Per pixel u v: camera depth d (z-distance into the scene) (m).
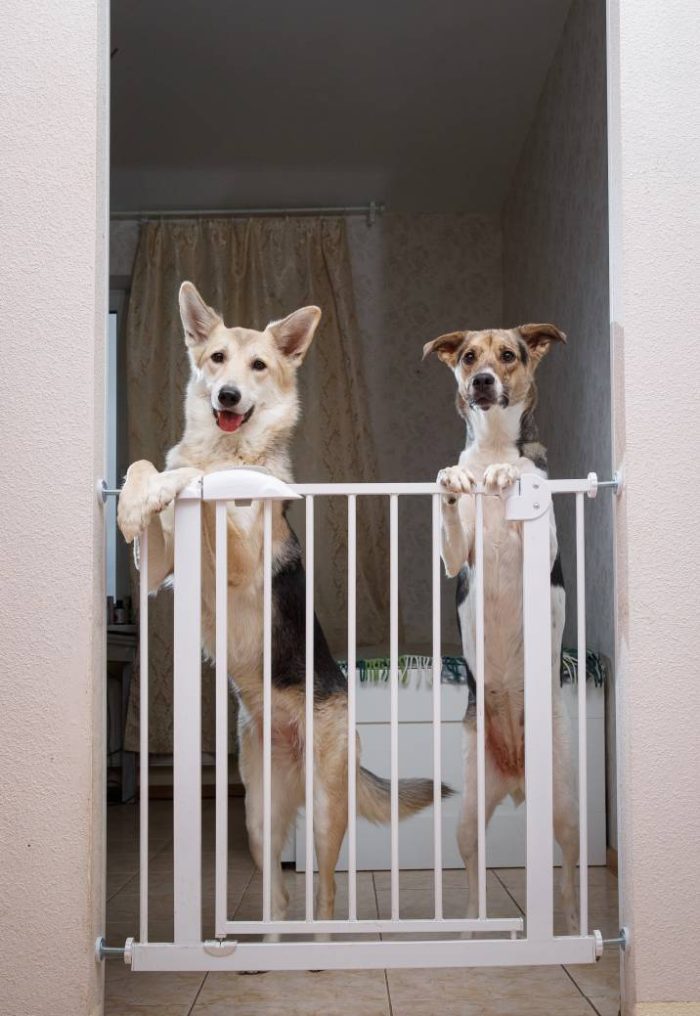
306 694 2.00
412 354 4.97
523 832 3.15
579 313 3.54
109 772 4.59
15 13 1.95
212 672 4.59
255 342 2.48
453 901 2.79
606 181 3.14
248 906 2.76
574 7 3.48
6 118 1.94
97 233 1.96
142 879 1.92
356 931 1.92
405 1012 2.04
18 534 1.90
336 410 4.76
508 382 2.52
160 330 4.77
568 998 2.11
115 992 2.16
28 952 1.86
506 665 2.46
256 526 2.36
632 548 1.94
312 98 4.08
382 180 4.79
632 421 1.95
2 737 1.88
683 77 1.99
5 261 1.92
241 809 4.21
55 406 1.91
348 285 4.81
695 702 1.93
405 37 3.66
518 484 1.98
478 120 4.29
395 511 1.99
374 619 4.71
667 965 1.90
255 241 4.82
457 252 5.03
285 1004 2.09
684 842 1.92
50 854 1.87
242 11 3.47
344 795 2.38
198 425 2.49
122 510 1.92
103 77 2.01
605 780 3.18
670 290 1.97
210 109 4.16
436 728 1.96
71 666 1.89
